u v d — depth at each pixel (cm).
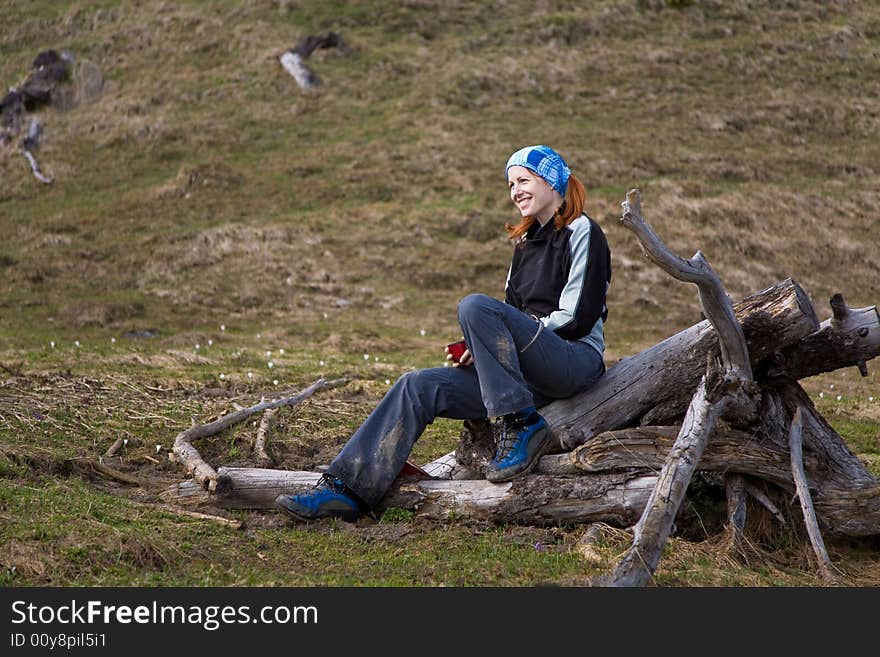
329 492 692
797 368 712
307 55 4134
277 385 1219
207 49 4216
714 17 4588
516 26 4459
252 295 2486
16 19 4506
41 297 2436
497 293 2589
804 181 3325
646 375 714
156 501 739
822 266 2806
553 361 674
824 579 618
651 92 3969
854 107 3881
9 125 3691
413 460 905
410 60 4153
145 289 2530
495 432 714
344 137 3588
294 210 3078
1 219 3022
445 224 2959
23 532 595
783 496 693
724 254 2819
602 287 685
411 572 599
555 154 701
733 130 3694
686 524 705
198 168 3266
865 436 1124
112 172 3356
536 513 680
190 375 1235
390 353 1881
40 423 909
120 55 4194
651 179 3256
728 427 675
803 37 4416
